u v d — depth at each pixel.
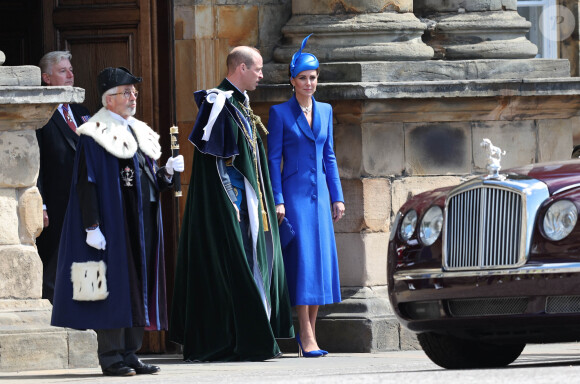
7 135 28.16
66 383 23.06
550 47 41.59
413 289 24.67
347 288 35.28
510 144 36.69
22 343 27.39
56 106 28.28
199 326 30.42
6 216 28.12
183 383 21.23
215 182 30.39
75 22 37.00
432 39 37.47
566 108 37.00
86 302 25.48
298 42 36.31
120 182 25.78
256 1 36.81
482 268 23.62
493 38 37.31
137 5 36.66
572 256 22.59
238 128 30.67
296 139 32.47
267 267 30.75
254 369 26.66
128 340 26.20
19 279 28.17
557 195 23.17
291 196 32.41
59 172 32.03
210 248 30.31
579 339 24.17
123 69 26.33
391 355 32.44
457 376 18.03
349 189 35.38
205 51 36.75
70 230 25.70
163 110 36.66
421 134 35.84
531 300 23.00
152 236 26.14
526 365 26.09
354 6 36.09
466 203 24.14
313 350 32.19
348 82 35.09
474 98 35.81
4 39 38.44
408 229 25.19
